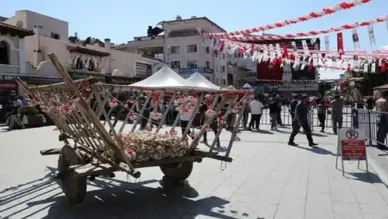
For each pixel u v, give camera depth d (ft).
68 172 17.53
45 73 84.48
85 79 15.14
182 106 19.60
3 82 73.67
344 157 23.45
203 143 38.86
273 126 54.49
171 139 18.76
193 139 19.61
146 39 173.27
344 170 24.67
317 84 140.97
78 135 18.97
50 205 17.49
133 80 115.24
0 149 35.96
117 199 18.37
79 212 16.42
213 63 165.58
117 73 106.83
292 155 31.14
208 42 43.16
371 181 21.56
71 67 92.48
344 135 23.63
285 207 16.89
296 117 36.65
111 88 20.81
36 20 99.45
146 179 22.48
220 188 20.34
